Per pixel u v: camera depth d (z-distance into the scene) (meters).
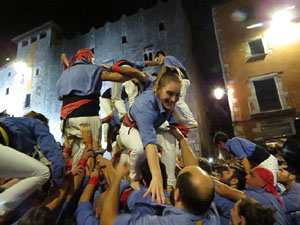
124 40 23.73
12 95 29.52
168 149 2.84
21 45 31.25
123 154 3.26
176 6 22.02
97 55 24.31
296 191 3.19
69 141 2.95
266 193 3.02
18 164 2.16
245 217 2.24
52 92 26.03
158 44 21.59
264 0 17.59
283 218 2.87
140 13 23.44
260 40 17.12
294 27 16.44
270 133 15.17
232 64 17.28
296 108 15.00
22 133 2.39
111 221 1.79
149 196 2.13
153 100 2.29
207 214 2.12
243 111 16.06
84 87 2.80
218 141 4.78
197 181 1.80
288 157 2.11
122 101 3.77
